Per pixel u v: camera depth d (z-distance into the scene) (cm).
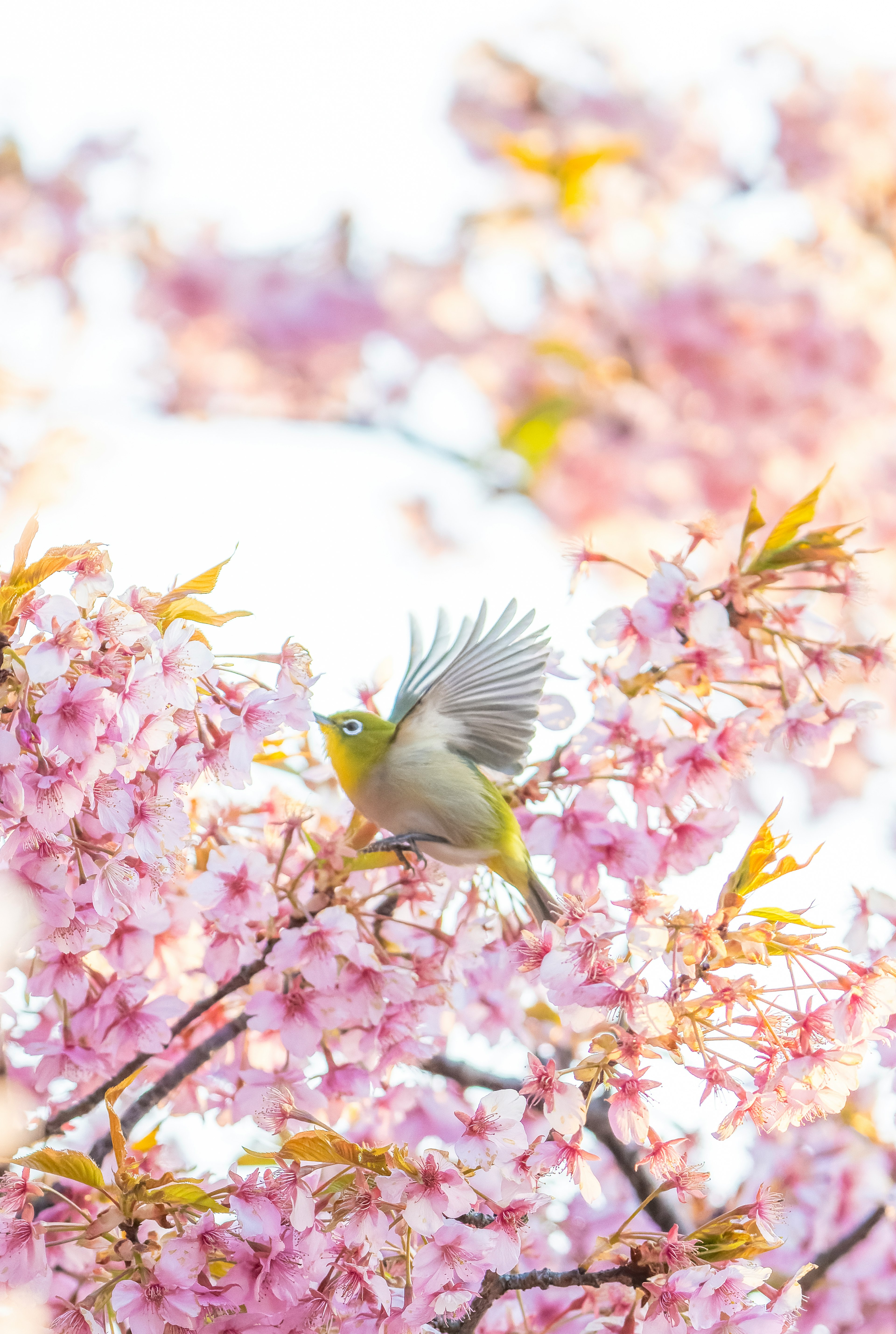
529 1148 654
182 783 683
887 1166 1110
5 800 620
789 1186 1106
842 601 828
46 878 648
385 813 860
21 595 639
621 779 786
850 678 1007
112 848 673
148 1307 613
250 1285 624
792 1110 656
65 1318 634
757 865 713
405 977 813
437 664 906
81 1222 751
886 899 739
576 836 798
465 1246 629
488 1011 967
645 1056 662
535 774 831
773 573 800
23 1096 767
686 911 681
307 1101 817
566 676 858
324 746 888
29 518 681
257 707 729
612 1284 703
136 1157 782
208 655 669
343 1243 639
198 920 857
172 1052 902
